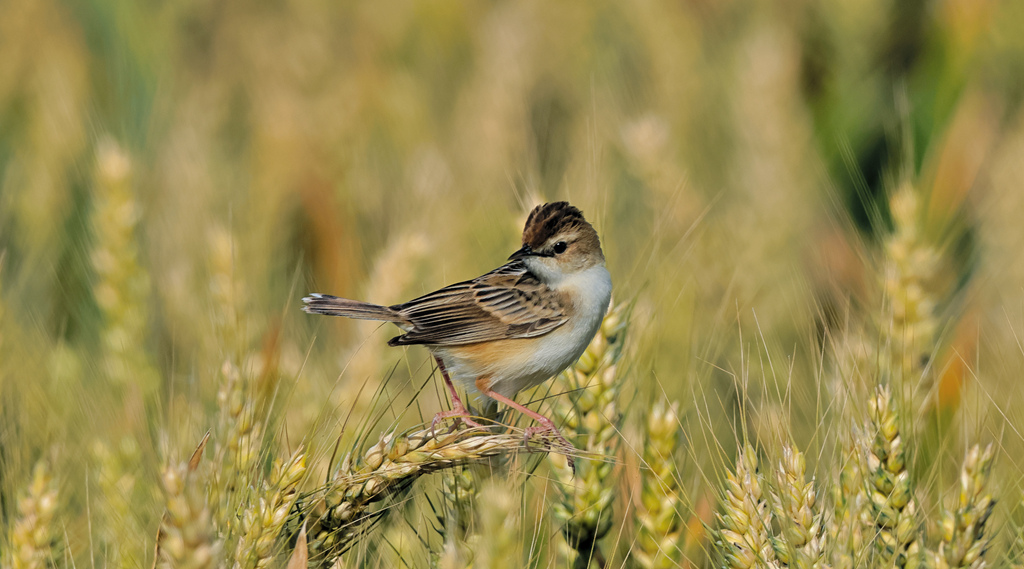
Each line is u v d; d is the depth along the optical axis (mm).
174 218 12648
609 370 8352
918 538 6711
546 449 6910
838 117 15336
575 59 16531
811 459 8039
